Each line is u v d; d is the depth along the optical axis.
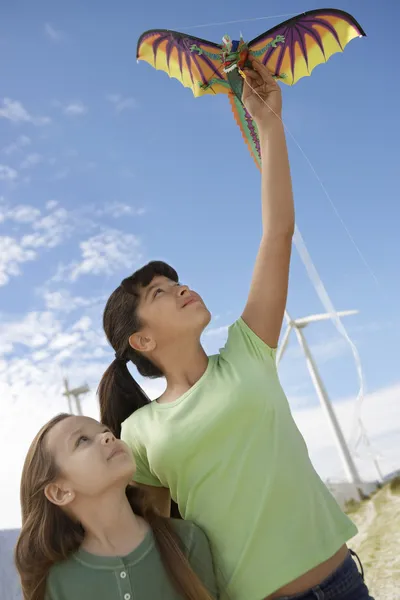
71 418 2.25
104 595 1.99
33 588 2.10
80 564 2.06
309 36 2.67
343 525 2.14
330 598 1.98
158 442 2.27
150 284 2.50
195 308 2.44
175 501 2.35
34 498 2.17
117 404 2.68
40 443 2.21
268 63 2.70
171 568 2.04
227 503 2.13
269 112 2.54
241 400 2.20
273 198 2.43
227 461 2.16
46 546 2.09
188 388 2.40
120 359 2.67
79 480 2.09
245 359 2.30
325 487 2.26
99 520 2.11
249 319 2.38
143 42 2.82
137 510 2.25
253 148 2.74
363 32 2.66
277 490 2.10
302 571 1.99
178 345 2.42
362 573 2.14
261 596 2.01
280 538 2.05
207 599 2.00
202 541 2.13
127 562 2.03
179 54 2.77
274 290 2.36
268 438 2.18
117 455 2.14
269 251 2.39
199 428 2.20
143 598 1.99
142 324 2.46
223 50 2.61
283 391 2.34
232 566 2.08
